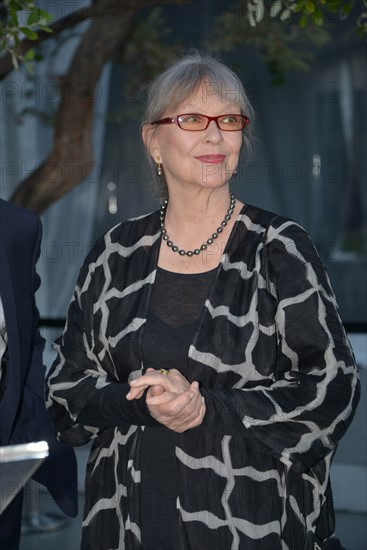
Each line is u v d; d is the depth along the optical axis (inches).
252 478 101.0
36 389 120.4
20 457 77.3
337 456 221.6
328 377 100.2
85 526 108.5
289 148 368.2
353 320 368.8
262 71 361.4
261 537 99.6
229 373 102.9
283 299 102.3
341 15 167.8
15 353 112.4
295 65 278.8
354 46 359.6
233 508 100.1
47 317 333.4
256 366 102.7
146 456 103.4
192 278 107.8
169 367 105.1
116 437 107.1
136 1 220.8
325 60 362.3
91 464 110.0
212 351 103.1
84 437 110.7
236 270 106.0
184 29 340.5
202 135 106.7
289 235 105.4
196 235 109.8
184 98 107.3
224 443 101.4
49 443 119.3
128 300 109.6
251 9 158.1
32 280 118.8
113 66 341.7
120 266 112.4
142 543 101.6
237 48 357.1
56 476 120.4
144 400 102.4
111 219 361.1
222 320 104.0
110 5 219.3
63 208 343.6
